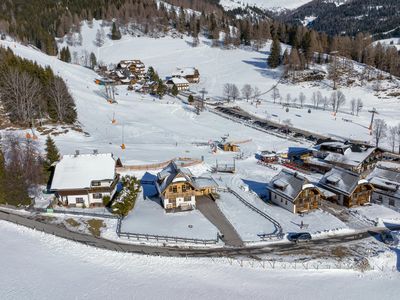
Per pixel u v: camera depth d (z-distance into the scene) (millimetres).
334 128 143125
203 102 172625
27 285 51156
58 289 50719
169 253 61625
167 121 143500
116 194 79625
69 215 71438
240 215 74688
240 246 64250
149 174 91375
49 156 83875
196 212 75375
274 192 80125
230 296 51125
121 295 50188
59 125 119875
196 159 101875
